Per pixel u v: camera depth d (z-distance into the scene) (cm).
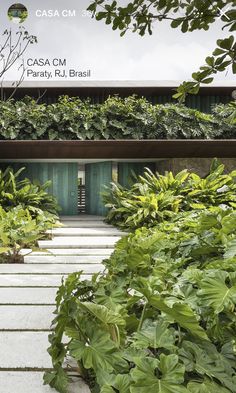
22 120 1034
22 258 568
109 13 173
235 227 261
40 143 996
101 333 182
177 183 880
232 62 143
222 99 1286
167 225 396
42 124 1024
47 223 793
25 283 420
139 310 227
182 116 1056
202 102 1287
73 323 196
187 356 161
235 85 1234
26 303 343
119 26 174
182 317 164
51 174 1155
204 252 262
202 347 171
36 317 305
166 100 1284
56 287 404
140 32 173
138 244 296
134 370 150
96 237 790
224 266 206
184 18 157
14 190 912
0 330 278
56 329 197
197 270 208
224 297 175
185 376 161
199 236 277
